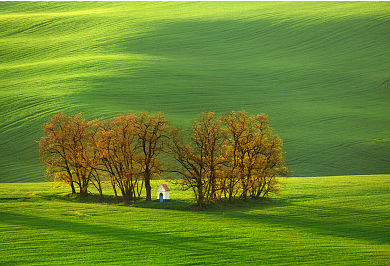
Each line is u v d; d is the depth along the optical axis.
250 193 165.88
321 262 99.88
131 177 165.88
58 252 104.00
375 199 162.12
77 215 136.25
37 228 121.50
